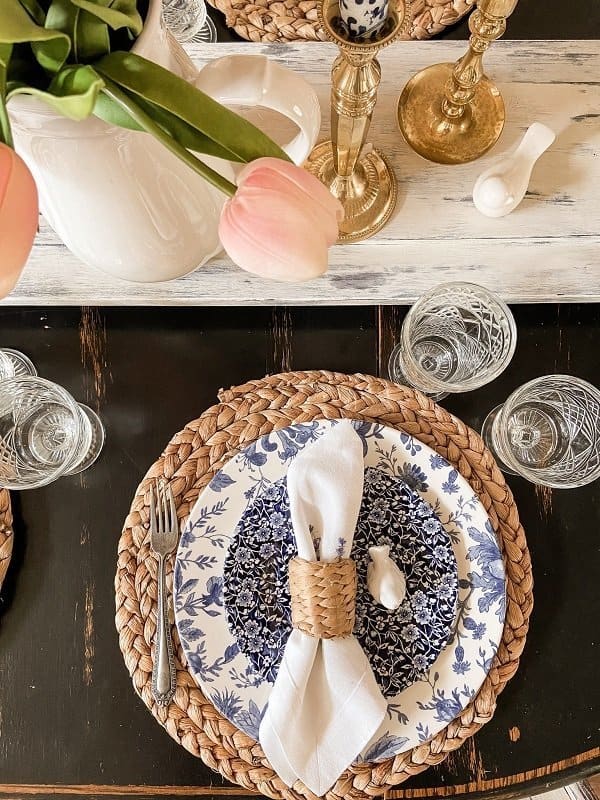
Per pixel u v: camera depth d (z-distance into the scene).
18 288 0.59
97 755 0.57
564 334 0.64
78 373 0.63
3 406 0.64
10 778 0.57
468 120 0.60
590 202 0.60
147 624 0.56
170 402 0.63
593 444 0.64
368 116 0.47
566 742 0.58
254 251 0.29
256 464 0.57
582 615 0.60
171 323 0.64
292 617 0.54
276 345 0.64
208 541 0.56
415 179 0.61
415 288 0.60
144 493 0.58
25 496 0.61
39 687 0.58
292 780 0.53
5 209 0.24
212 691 0.54
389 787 0.54
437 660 0.56
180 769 0.57
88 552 0.60
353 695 0.52
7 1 0.27
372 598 0.57
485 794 0.57
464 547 0.57
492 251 0.60
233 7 0.66
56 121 0.33
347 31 0.39
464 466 0.59
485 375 0.58
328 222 0.29
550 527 0.61
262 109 0.51
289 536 0.57
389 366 0.64
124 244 0.45
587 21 0.66
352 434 0.56
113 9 0.31
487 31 0.49
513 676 0.59
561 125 0.61
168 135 0.30
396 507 0.57
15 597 0.59
